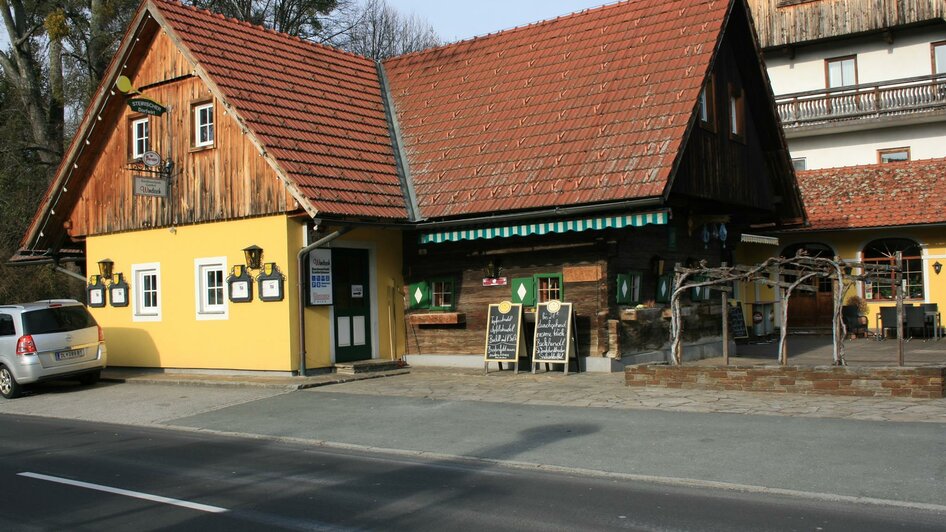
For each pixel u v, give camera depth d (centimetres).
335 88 2008
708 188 1756
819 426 1055
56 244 2170
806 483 820
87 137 1983
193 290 1825
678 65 1712
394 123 2039
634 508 760
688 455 949
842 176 2744
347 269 1798
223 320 1766
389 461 1003
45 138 3403
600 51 1902
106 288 2006
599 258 1633
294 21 3644
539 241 1700
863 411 1131
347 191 1678
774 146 2059
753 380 1321
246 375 1722
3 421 1451
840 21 3334
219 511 790
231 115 1680
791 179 2102
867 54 3359
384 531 711
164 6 1806
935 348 2095
